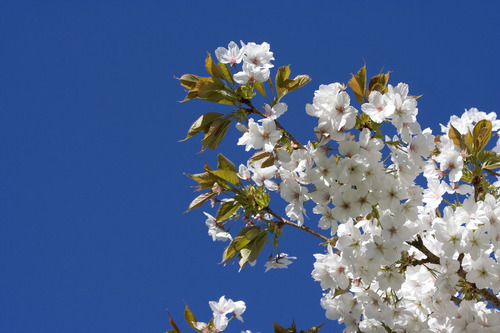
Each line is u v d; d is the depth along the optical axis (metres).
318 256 2.02
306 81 1.99
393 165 1.98
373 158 1.93
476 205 1.94
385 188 1.95
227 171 2.05
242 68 1.98
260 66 1.99
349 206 1.95
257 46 2.00
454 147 2.02
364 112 1.93
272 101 1.99
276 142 1.97
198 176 2.07
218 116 2.00
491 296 2.01
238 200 2.05
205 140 2.00
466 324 2.00
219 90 2.00
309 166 1.95
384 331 2.04
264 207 2.05
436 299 2.01
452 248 1.94
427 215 2.04
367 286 2.03
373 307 2.02
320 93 1.94
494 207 1.94
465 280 2.01
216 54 2.00
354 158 1.93
